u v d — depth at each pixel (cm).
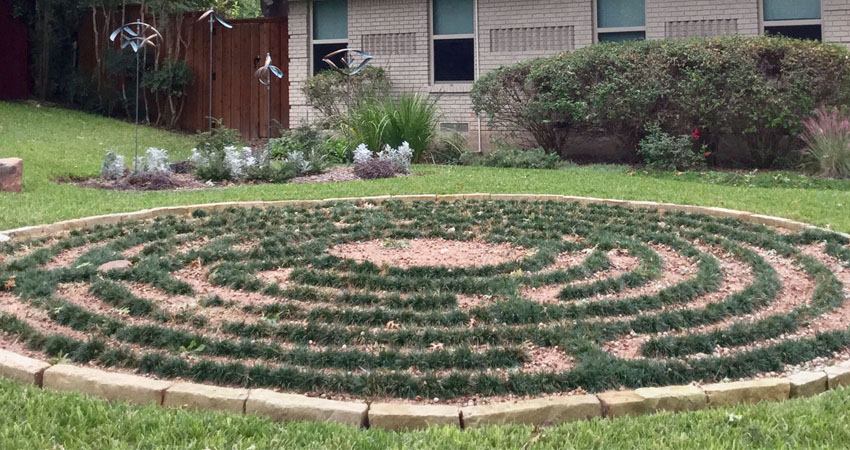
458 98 1512
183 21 1850
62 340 416
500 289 532
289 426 325
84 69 1914
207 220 777
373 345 432
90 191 962
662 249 670
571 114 1287
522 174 1150
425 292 528
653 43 1244
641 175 1178
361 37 1583
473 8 1509
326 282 550
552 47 1451
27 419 319
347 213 823
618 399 346
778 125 1199
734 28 1341
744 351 416
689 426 322
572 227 743
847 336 430
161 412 335
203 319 463
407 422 332
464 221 780
